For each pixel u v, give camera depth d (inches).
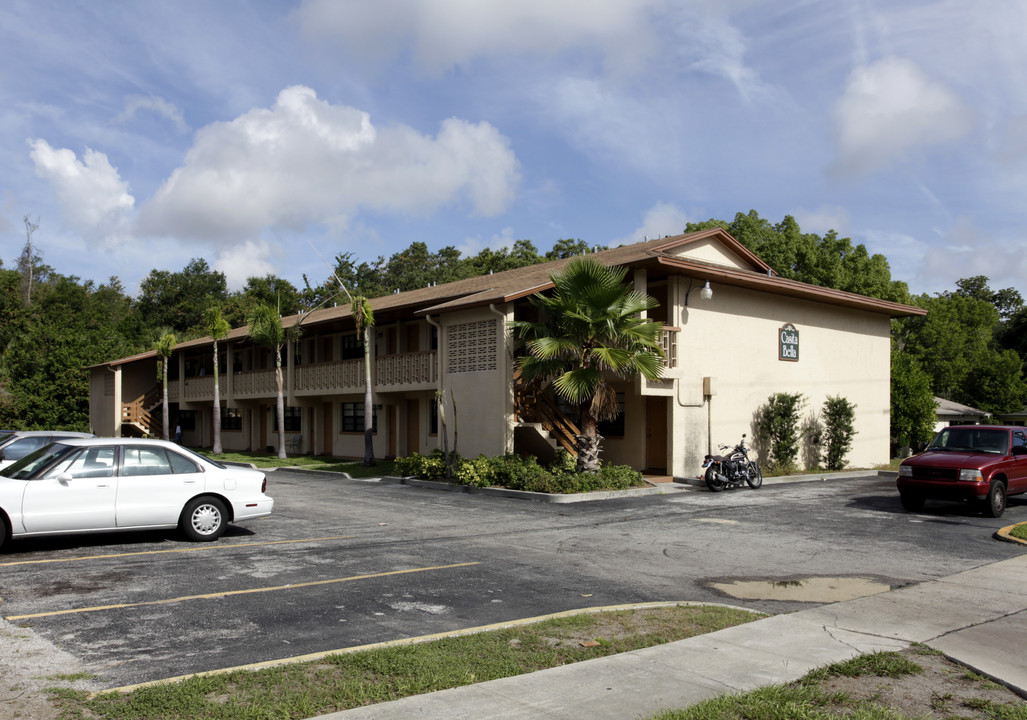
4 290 2193.7
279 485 816.9
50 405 1689.2
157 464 432.5
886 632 267.6
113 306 3110.2
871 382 1074.1
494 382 794.2
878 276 1626.5
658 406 856.3
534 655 238.2
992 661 236.4
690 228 1721.2
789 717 189.2
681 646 249.4
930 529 509.7
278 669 222.7
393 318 1095.6
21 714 189.0
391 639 261.6
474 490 725.9
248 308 2568.9
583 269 695.1
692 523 533.0
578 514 575.8
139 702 195.5
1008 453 585.9
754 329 902.4
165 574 355.9
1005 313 2778.1
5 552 405.7
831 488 762.8
